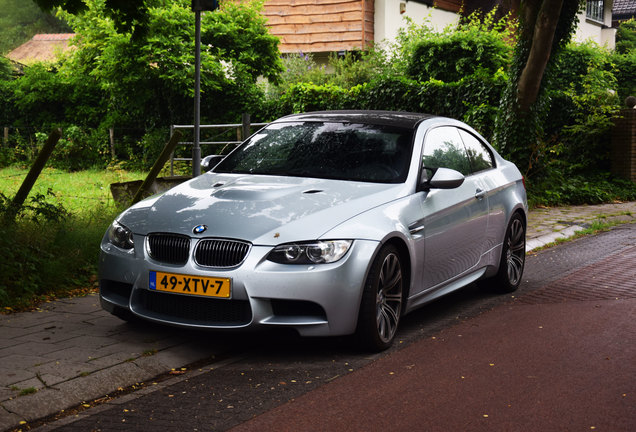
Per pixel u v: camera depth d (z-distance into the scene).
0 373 4.09
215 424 3.55
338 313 4.50
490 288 6.92
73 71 21.36
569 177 16.84
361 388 4.11
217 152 18.86
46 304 5.92
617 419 3.65
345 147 5.64
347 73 21.64
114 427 3.52
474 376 4.34
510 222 6.83
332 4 24.44
